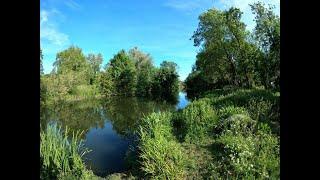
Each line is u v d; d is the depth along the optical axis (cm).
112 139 1377
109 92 4916
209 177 670
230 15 3038
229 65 3183
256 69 2547
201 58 3362
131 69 5100
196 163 762
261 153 735
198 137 973
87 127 1859
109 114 2534
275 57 2314
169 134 993
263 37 2397
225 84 3375
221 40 3070
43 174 624
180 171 689
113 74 5056
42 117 2380
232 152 752
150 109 2852
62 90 3772
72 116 2439
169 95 4628
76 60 4472
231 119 1005
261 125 942
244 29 2941
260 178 617
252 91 1769
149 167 714
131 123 1944
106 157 1003
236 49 2955
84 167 704
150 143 803
